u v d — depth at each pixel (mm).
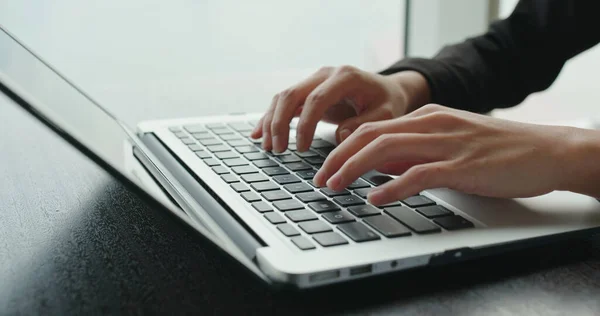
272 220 450
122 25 1198
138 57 1218
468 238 424
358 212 468
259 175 566
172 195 493
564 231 439
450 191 518
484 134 500
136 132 755
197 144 677
